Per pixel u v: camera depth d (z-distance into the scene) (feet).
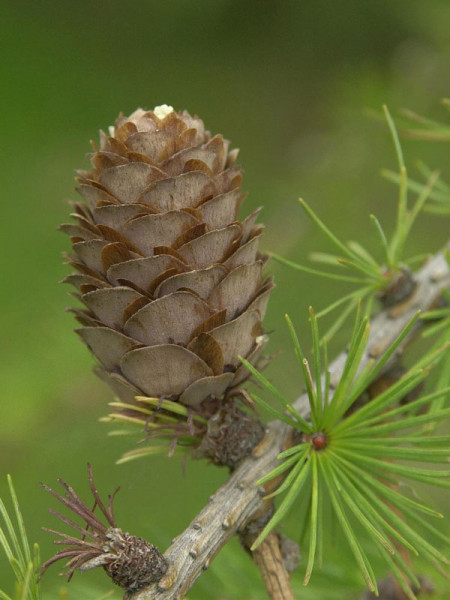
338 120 1.33
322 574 0.87
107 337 0.76
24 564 0.73
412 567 0.83
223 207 0.76
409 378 0.76
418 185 0.90
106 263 0.75
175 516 1.23
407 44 1.37
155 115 0.76
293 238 1.24
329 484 0.75
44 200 1.44
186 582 0.74
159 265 0.75
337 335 0.96
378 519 0.74
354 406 0.81
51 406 1.01
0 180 1.50
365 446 0.76
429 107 1.24
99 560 0.73
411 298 0.83
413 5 1.36
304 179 1.30
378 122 1.25
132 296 0.75
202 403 0.77
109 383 0.78
